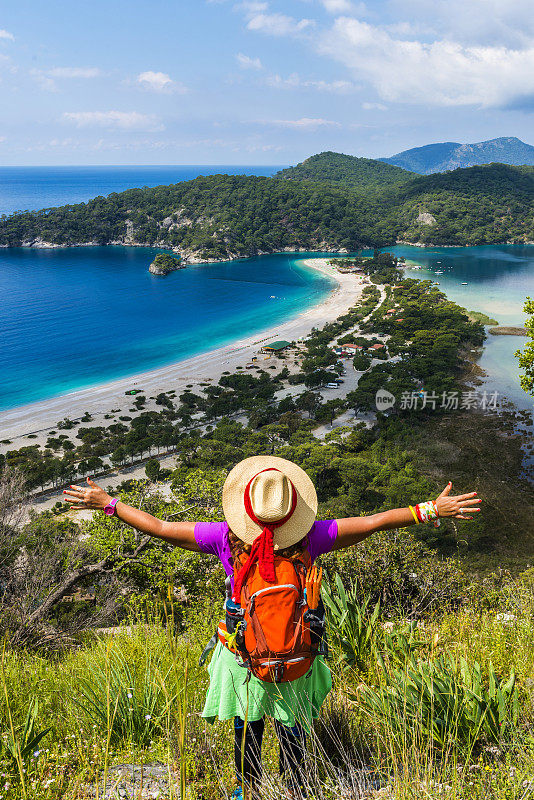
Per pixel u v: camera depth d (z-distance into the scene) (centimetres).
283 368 14225
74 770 256
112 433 10562
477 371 12862
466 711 270
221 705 222
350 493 6606
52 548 1338
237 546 218
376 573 719
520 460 7988
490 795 210
